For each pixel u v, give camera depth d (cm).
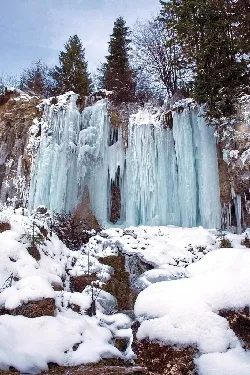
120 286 918
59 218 1258
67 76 2548
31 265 786
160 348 370
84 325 606
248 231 1161
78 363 524
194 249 1045
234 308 374
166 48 2364
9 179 1549
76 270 934
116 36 2650
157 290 418
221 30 1339
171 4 1753
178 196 1335
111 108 1563
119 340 639
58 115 1533
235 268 410
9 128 1644
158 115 1496
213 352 349
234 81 1291
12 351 502
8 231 860
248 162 1200
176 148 1356
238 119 1250
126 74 2262
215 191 1269
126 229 1145
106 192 1435
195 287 400
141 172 1380
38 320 561
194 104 1384
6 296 603
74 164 1473
